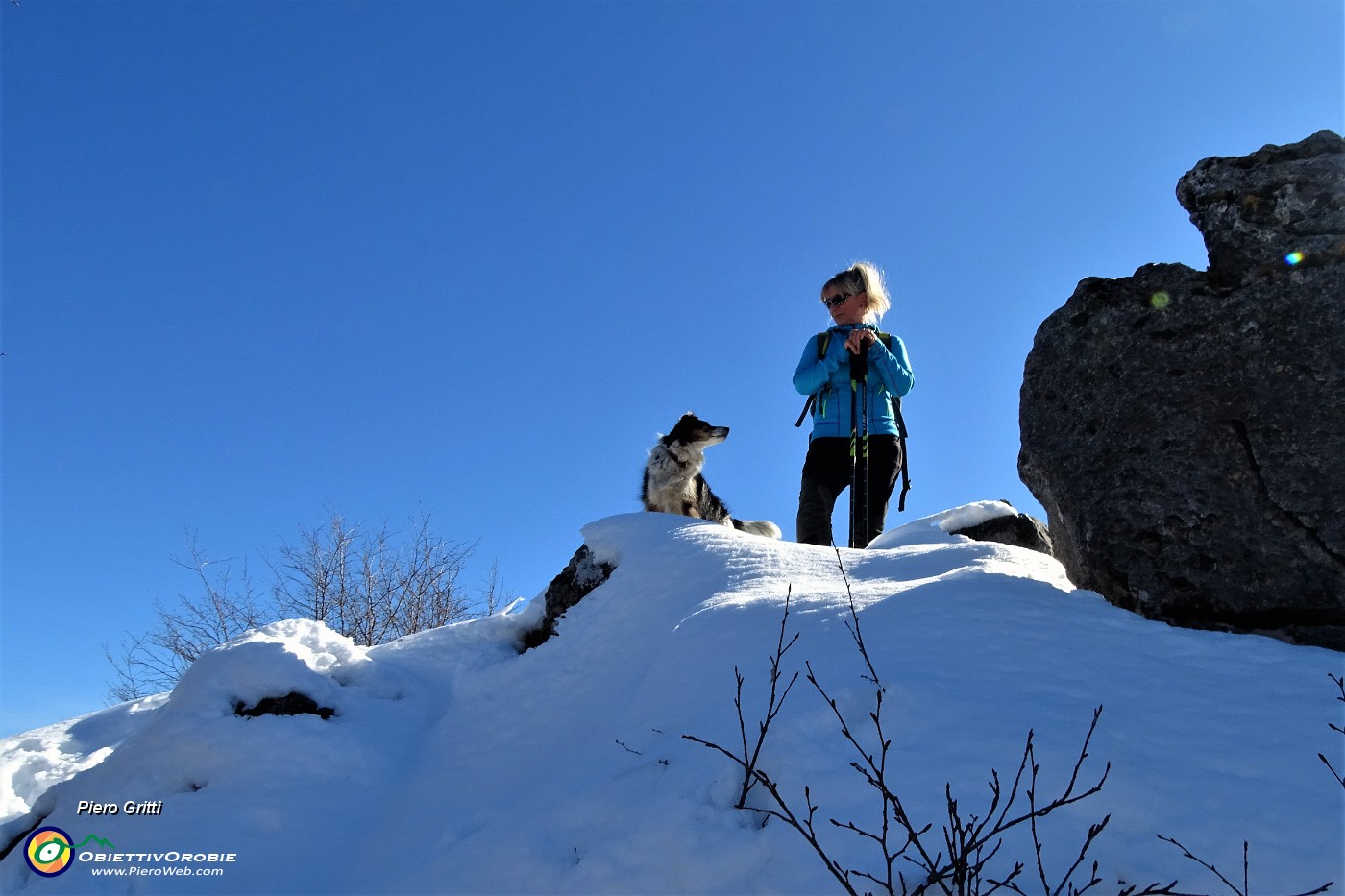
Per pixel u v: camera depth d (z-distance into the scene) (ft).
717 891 9.57
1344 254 12.84
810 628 13.35
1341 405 12.34
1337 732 9.72
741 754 10.96
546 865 10.68
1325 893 8.06
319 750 15.07
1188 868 8.57
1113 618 12.64
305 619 18.26
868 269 23.70
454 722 16.47
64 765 18.45
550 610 19.60
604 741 13.35
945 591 13.58
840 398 23.31
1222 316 13.37
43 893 12.90
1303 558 12.04
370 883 12.17
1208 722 10.15
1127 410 13.74
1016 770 9.73
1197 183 14.15
